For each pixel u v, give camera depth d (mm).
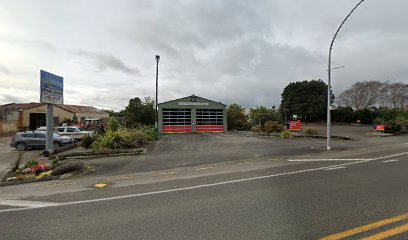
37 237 3850
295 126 26078
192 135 26484
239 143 18094
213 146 16438
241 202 5254
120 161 11414
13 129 33812
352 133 26172
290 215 4434
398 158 10953
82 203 5531
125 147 14859
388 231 3688
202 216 4520
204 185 6832
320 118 53562
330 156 11906
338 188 6090
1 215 4867
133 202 5500
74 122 42219
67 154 12531
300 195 5609
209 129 31641
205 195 5867
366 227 3840
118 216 4652
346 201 5090
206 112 31672
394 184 6395
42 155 13867
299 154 12727
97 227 4164
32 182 8164
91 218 4590
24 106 39438
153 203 5387
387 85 53031
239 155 12508
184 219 4406
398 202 4965
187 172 8867
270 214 4512
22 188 7320
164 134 28156
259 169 8930
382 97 53406
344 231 3725
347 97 57094
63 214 4844
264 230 3852
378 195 5445
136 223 4289
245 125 33906
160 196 5910
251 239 3572
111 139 14609
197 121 31391
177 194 6031
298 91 54000
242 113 35719
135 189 6676
